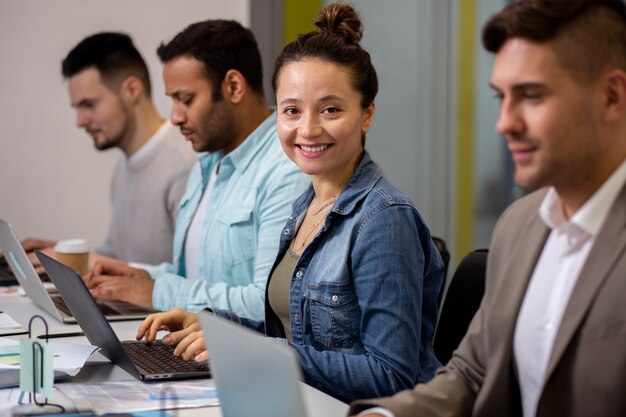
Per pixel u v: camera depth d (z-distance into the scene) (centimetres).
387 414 148
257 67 305
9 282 346
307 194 232
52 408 163
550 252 145
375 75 221
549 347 141
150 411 165
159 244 438
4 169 459
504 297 149
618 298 130
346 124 214
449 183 444
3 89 456
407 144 450
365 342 199
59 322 266
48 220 464
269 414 126
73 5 458
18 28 455
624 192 134
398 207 202
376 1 436
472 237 440
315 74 213
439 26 438
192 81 301
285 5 479
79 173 462
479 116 433
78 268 318
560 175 132
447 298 235
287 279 225
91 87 456
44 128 461
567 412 134
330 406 174
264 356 122
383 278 197
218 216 295
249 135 301
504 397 147
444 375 158
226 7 483
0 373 187
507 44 131
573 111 128
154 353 212
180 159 438
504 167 427
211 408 170
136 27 464
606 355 131
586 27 127
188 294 276
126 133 454
